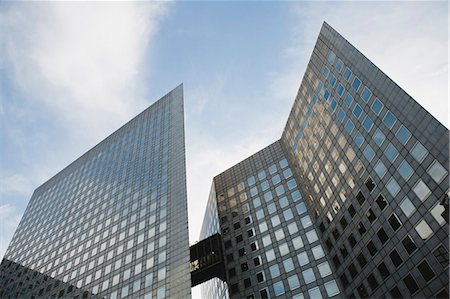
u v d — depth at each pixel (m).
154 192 77.88
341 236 50.53
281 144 82.44
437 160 34.56
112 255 69.25
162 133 97.31
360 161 47.12
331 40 57.97
